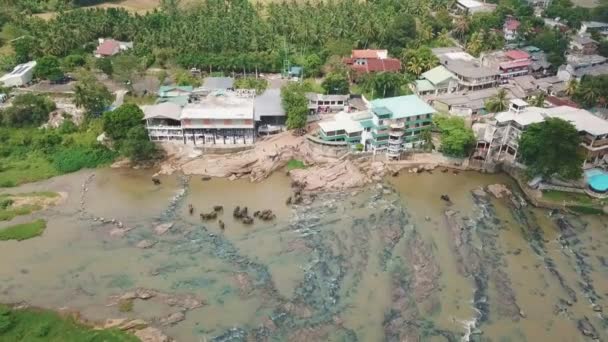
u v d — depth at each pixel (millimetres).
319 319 72188
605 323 71750
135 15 174125
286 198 102562
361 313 73250
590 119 107312
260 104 124312
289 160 114312
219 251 86625
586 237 90688
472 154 112562
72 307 73125
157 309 73562
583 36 165875
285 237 90250
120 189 104812
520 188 105312
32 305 73125
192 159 114188
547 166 98188
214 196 103000
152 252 86125
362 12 171125
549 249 87188
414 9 182375
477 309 73875
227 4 191000
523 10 186625
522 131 105812
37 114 124250
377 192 104188
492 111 126938
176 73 144375
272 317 72562
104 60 141750
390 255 85125
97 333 68062
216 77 142750
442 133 113125
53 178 108000
